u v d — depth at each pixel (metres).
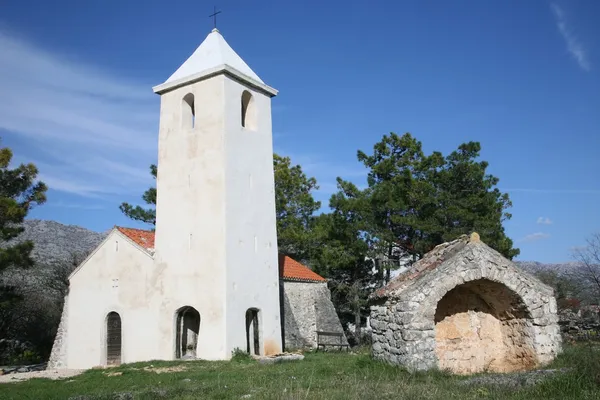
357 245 34.22
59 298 40.75
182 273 24.36
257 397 11.01
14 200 24.45
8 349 33.69
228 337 22.69
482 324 15.69
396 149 37.19
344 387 11.50
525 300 14.32
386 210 34.19
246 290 24.22
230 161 24.81
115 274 26.31
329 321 31.06
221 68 25.14
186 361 22.08
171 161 26.17
